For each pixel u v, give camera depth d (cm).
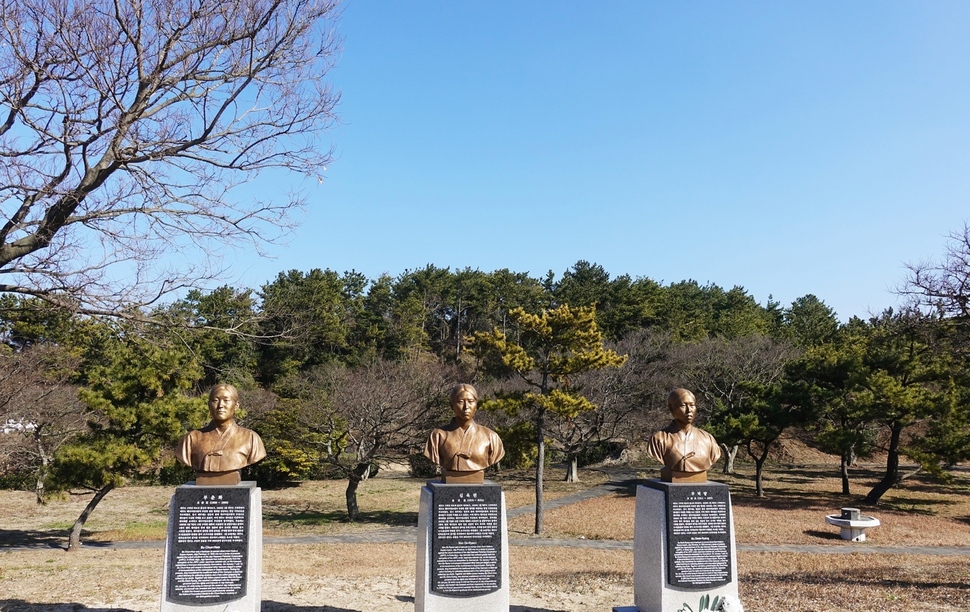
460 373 5194
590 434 3831
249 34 1233
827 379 3397
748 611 1106
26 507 3362
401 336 5588
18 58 1083
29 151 1141
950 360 2720
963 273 1942
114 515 3170
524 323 2716
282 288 5419
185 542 941
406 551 2153
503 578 988
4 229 1108
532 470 4703
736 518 2767
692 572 999
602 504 3300
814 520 2756
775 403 3272
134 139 1154
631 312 5403
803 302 7575
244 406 3969
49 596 1218
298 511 3306
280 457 3838
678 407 1064
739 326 5566
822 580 1497
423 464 4581
